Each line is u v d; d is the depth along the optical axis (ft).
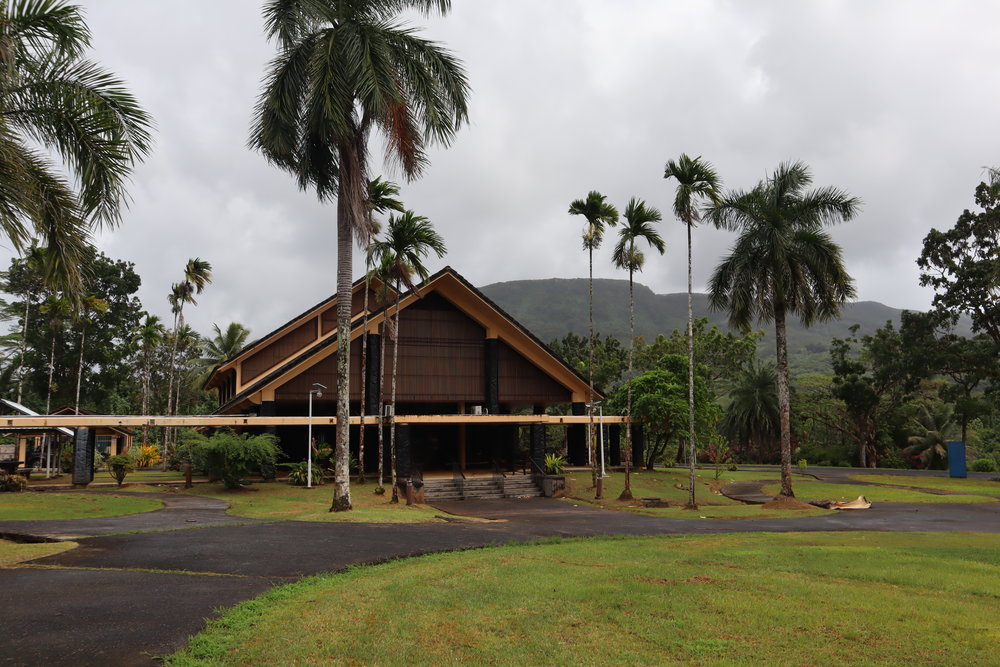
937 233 142.92
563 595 28.40
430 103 62.34
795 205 87.81
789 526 63.10
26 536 43.06
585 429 129.59
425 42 64.34
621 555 41.60
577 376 120.57
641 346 190.19
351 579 31.71
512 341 118.32
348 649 20.49
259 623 23.09
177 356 215.31
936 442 175.01
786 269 85.81
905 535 54.24
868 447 193.36
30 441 134.41
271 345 113.29
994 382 148.36
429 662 19.62
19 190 34.17
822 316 90.38
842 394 183.32
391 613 24.97
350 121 64.95
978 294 136.46
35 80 36.91
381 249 82.28
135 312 195.72
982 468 168.66
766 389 184.85
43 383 176.35
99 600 25.91
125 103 38.96
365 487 93.81
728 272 91.71
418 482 90.38
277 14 63.82
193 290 165.07
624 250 92.53
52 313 151.94
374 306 116.37
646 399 119.34
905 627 24.17
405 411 118.73
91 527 48.88
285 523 54.60
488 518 72.95
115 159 38.09
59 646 20.20
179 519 55.77
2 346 169.48
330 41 59.98
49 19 36.81
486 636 22.38
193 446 87.20
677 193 82.89
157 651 19.88
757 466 179.01
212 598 26.61
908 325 153.38
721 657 20.70
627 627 23.76
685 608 26.40
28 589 27.78
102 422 89.04
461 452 122.72
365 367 102.12
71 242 37.17
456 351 116.47
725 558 39.81
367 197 67.36
